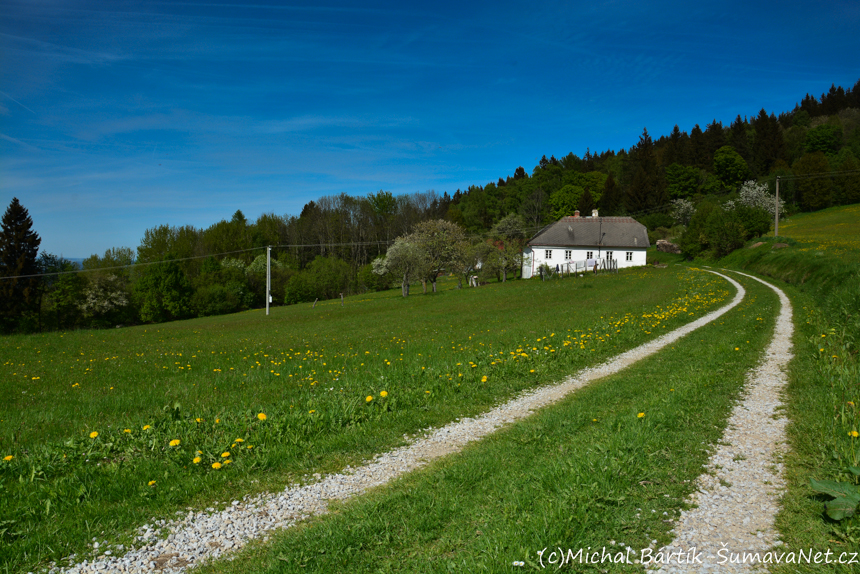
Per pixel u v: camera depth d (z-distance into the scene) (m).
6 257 58.12
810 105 161.88
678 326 17.83
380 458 6.34
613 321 18.12
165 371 14.48
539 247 66.94
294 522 4.75
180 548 4.32
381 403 8.38
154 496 5.28
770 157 113.56
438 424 7.70
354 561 3.91
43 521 4.73
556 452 5.88
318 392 9.67
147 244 83.56
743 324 16.25
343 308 46.22
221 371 14.06
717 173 113.12
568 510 4.16
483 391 9.47
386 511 4.68
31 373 15.15
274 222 100.88
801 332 14.16
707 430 6.33
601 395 8.73
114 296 64.62
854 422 5.80
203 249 89.06
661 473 4.99
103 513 4.90
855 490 4.05
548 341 14.48
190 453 6.26
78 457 6.36
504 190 135.88
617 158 152.62
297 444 6.70
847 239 48.59
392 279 72.69
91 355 20.50
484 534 4.06
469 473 5.45
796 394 7.85
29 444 7.28
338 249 96.81
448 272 65.00
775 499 4.48
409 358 13.90
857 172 85.69
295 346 19.66
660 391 8.38
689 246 62.38
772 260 39.69
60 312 61.53
